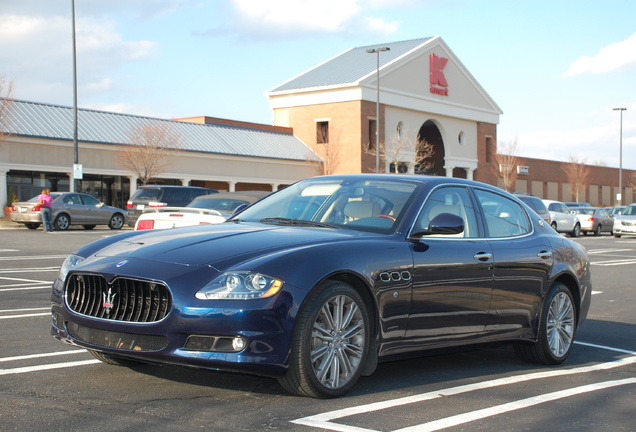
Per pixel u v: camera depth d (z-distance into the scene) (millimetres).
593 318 9242
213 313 4262
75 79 33562
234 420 4129
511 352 6926
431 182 5805
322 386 4586
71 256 5137
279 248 4695
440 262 5309
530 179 71625
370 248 4953
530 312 6109
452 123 62781
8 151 34969
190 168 44156
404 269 5062
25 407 4305
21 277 12180
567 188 77438
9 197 35156
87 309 4711
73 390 4742
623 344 7449
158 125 42656
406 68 57219
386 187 5766
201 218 10594
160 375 5215
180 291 4336
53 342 6398
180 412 4273
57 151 37094
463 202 5926
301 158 52188
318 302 4523
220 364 4258
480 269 5613
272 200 6219
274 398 4652
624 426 4285
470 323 5590
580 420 4391
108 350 4527
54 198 28766
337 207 5652
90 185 39312
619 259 19625
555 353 6324
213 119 51312
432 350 5375
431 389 5105
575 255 6762
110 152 39531
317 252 4664
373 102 55219
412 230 5324
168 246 4828
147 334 4379
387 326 4980
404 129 57750
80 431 3857
